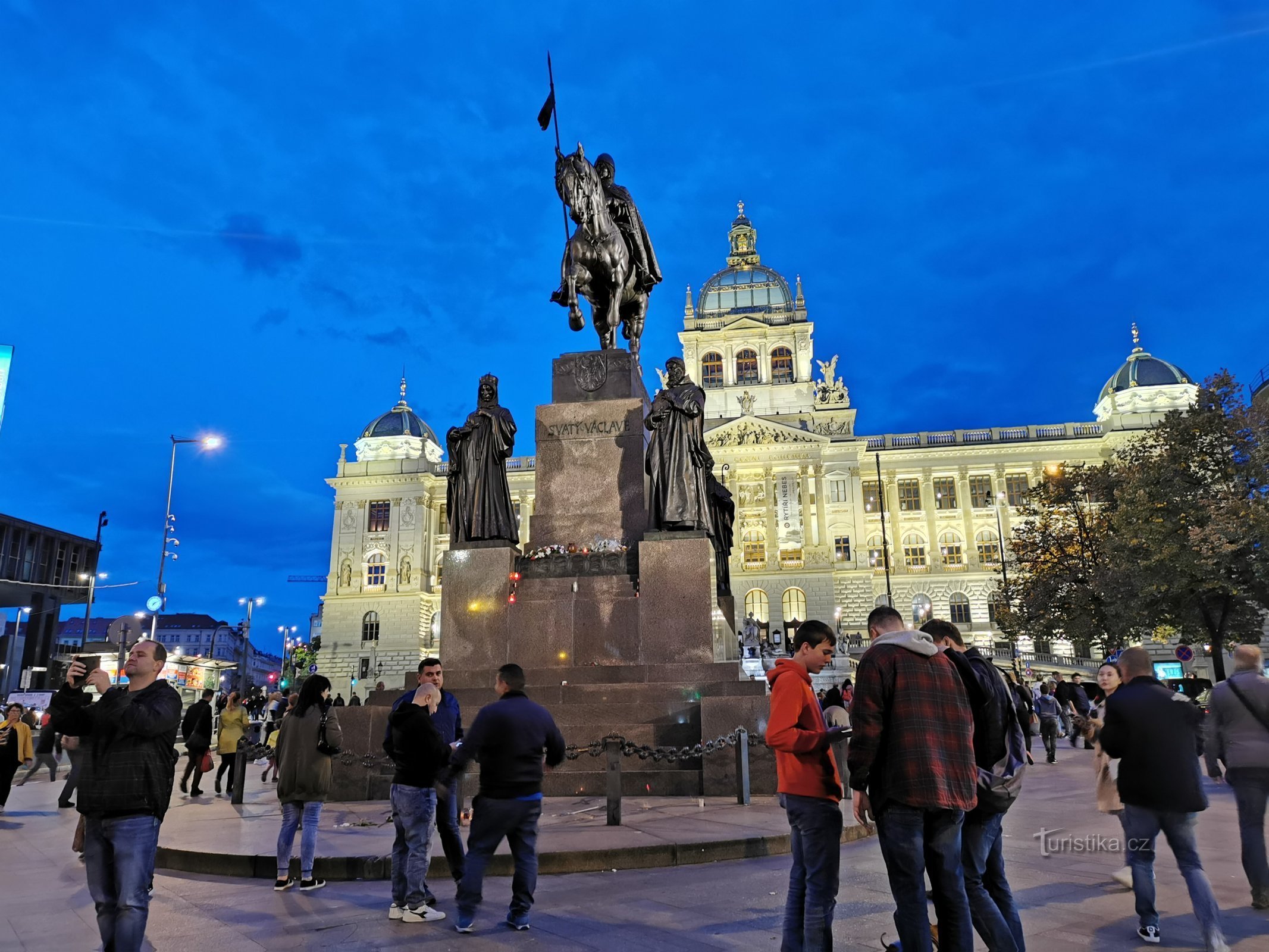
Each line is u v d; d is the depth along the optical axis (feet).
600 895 22.47
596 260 51.70
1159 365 247.09
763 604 236.22
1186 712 18.43
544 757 21.15
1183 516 109.09
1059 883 23.43
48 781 65.57
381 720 39.42
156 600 127.54
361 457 279.28
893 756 14.53
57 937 20.68
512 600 44.73
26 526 181.78
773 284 277.44
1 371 109.09
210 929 20.07
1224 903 21.26
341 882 25.13
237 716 51.24
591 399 49.55
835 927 19.29
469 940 18.88
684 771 37.93
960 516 247.09
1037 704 75.92
